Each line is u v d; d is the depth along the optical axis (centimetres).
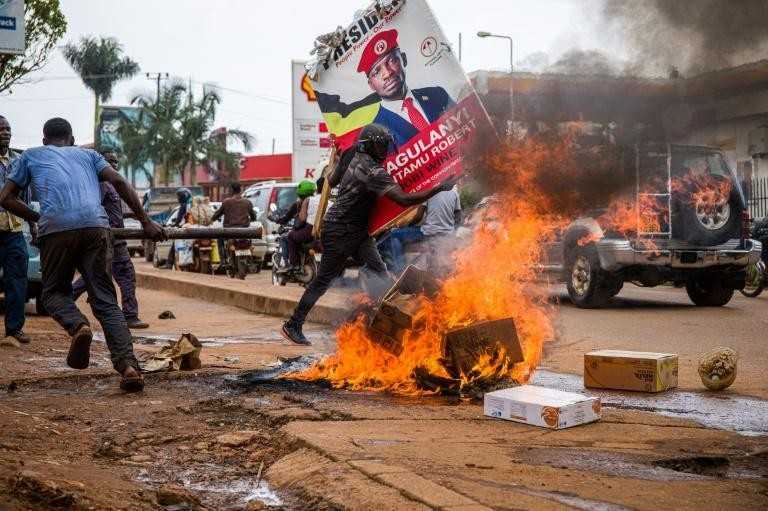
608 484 400
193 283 1526
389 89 731
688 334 1000
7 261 840
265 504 398
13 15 973
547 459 444
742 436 505
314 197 1527
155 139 5403
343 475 401
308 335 995
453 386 618
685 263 1247
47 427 507
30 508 361
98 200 638
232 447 491
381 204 741
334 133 751
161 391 632
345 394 618
